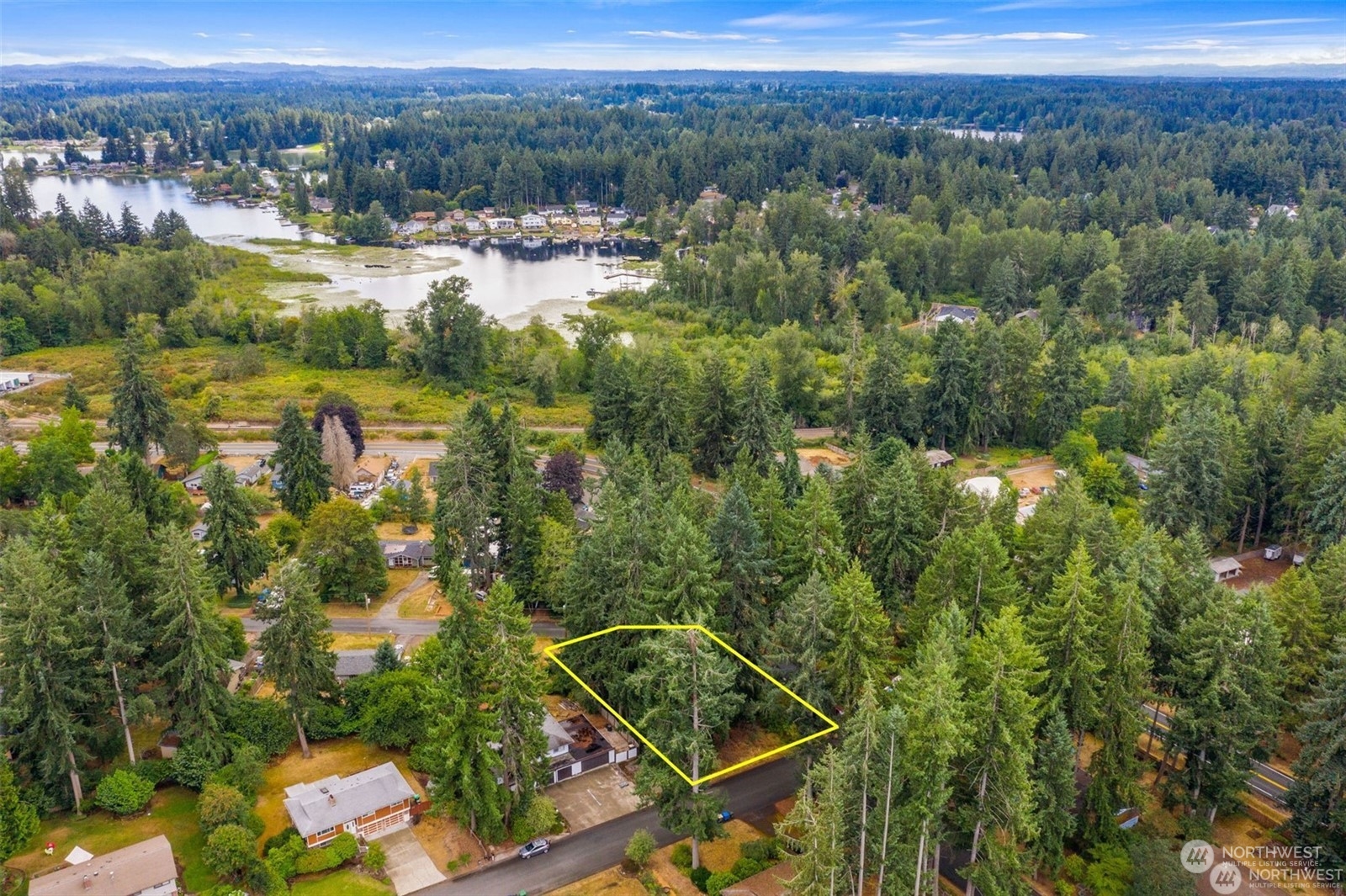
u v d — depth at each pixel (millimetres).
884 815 49094
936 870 55188
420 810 65000
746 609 69375
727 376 124312
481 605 88625
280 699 73062
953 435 134125
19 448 131875
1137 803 59281
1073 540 74625
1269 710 61188
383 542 105250
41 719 60188
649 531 72188
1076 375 136750
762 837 62000
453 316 168875
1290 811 64312
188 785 64062
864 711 49250
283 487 109875
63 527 74250
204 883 57656
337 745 70688
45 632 58875
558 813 64625
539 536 90688
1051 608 61344
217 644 65875
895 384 133750
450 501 89938
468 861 60688
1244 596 67750
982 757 52281
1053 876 57500
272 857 58156
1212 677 60562
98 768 65000
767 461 117000
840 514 86312
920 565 79812
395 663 73375
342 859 59531
